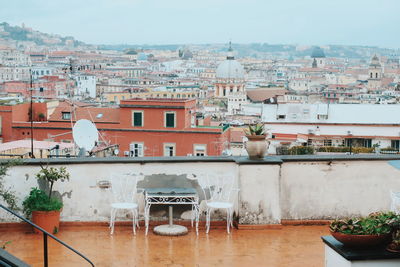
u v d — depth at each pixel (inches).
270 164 354.3
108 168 357.4
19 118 2635.3
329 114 2837.1
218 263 293.4
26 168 351.6
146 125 2519.7
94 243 323.6
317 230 355.9
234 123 3503.9
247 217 355.3
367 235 221.0
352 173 371.2
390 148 2549.2
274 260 299.4
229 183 359.9
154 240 330.0
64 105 2805.1
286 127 2834.6
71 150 1249.4
